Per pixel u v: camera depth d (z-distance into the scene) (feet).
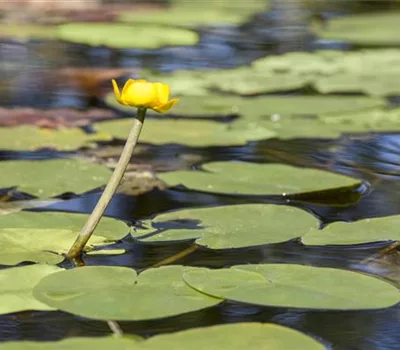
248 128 11.69
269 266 9.48
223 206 10.14
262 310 9.29
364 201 10.41
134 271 9.42
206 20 19.69
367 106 12.30
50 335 9.07
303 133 11.60
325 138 11.59
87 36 17.07
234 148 11.34
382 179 10.78
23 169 10.61
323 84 13.47
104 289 9.27
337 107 12.25
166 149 11.25
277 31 18.54
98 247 9.71
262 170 10.72
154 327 9.14
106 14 20.31
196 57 15.60
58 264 9.55
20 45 16.17
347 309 9.18
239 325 9.04
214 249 9.74
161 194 10.43
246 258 9.67
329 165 11.04
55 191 10.36
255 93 12.92
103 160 10.96
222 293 9.25
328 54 16.08
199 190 10.43
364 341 9.11
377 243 9.83
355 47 17.12
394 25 18.99
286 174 10.67
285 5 22.59
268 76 14.02
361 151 11.33
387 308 9.32
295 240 9.87
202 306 9.17
